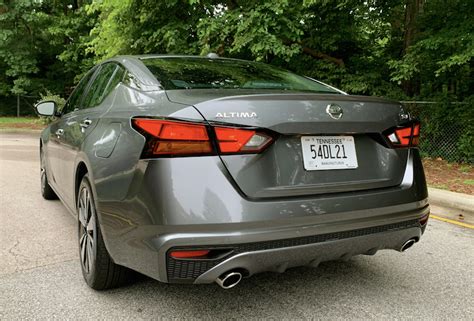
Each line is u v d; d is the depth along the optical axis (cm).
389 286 310
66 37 2395
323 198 240
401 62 937
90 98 371
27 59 2356
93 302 277
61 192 425
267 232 221
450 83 1028
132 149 237
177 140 221
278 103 238
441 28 914
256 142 228
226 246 215
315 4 1046
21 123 1959
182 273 220
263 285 306
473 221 505
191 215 214
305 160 243
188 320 256
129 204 234
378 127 267
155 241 220
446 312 273
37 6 2359
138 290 294
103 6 1147
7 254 361
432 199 578
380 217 256
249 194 224
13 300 278
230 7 1068
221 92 261
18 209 507
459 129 927
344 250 247
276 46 923
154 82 279
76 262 345
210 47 1009
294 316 263
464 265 356
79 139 328
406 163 279
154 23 1120
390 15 1121
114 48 1202
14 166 830
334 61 1145
